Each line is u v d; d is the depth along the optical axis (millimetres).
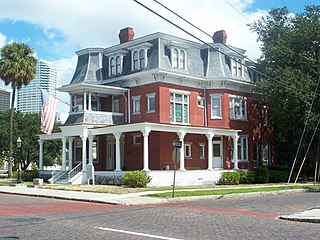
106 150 39781
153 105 36125
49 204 20297
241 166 41000
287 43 39469
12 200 22719
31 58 46281
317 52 39469
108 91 37750
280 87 37000
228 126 39625
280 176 40562
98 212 16625
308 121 37219
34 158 68562
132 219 14320
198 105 39000
